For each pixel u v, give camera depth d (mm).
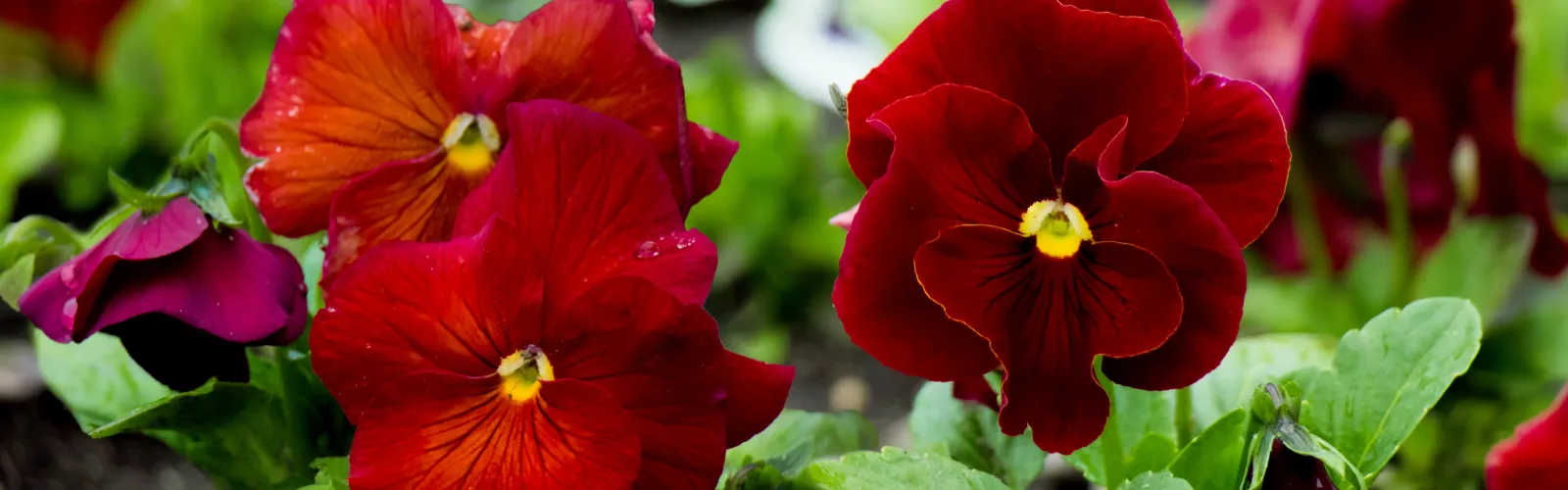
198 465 490
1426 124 618
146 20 959
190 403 458
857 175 423
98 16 1065
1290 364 511
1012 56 418
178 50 955
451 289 405
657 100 423
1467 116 617
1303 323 694
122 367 507
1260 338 525
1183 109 415
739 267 883
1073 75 418
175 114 958
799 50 1114
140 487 710
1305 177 679
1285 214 760
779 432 503
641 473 412
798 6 1210
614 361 409
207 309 424
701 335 405
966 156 413
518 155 404
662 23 1495
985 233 410
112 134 977
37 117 983
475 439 409
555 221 408
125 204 434
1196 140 420
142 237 426
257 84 965
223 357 439
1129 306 410
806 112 1057
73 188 991
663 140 424
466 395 409
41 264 474
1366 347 461
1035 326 414
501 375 411
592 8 419
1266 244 773
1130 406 494
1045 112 421
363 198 426
